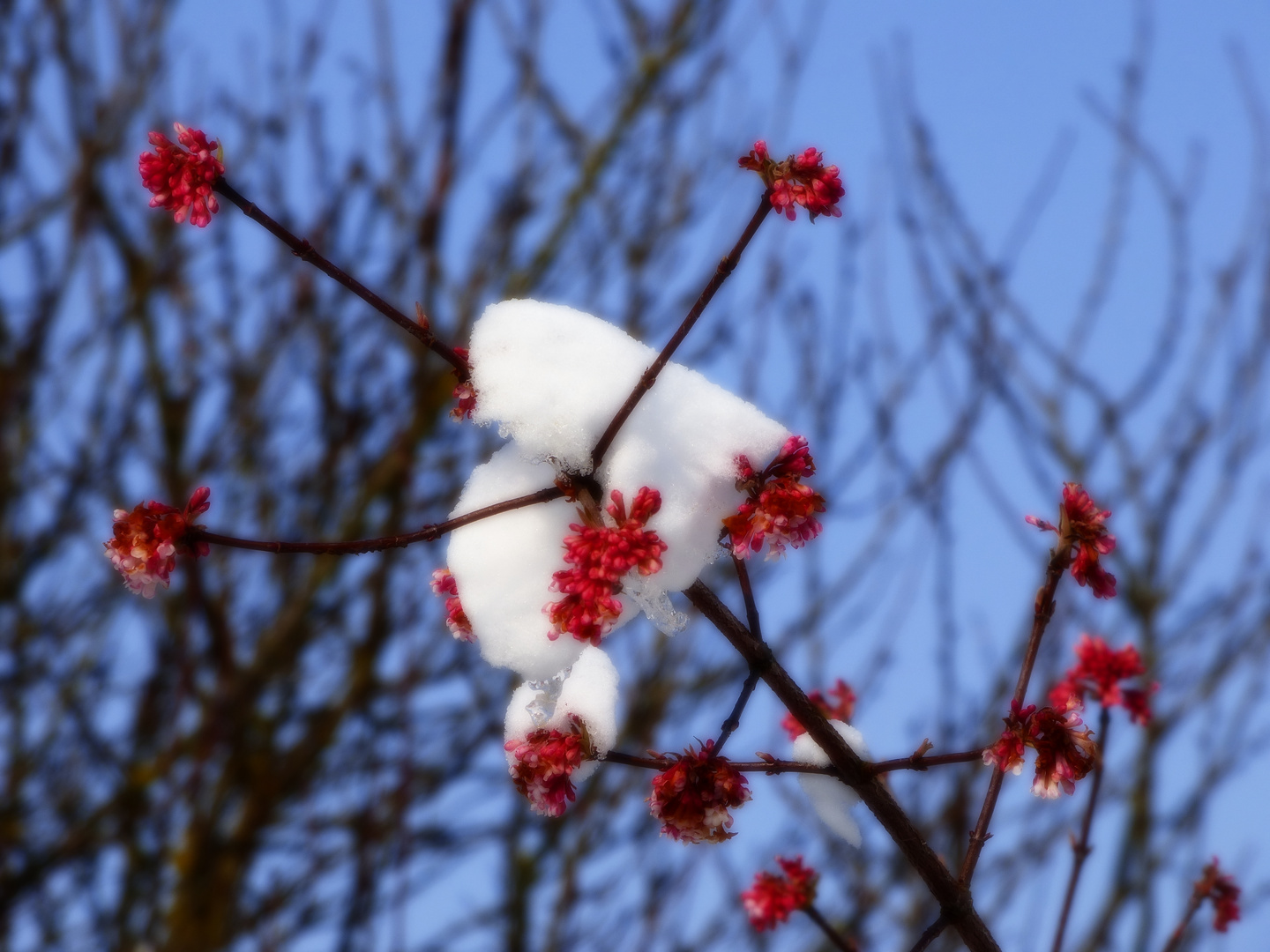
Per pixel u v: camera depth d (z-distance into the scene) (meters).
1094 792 2.88
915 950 2.11
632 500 1.95
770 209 1.91
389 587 5.70
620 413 1.96
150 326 5.73
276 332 5.83
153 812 5.50
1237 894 3.11
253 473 5.82
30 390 5.64
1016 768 2.00
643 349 2.12
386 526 5.64
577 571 1.87
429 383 5.75
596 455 1.99
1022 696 2.06
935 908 4.82
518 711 2.11
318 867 5.32
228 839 5.36
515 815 5.66
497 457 2.19
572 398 2.00
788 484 1.94
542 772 2.00
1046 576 2.13
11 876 5.46
